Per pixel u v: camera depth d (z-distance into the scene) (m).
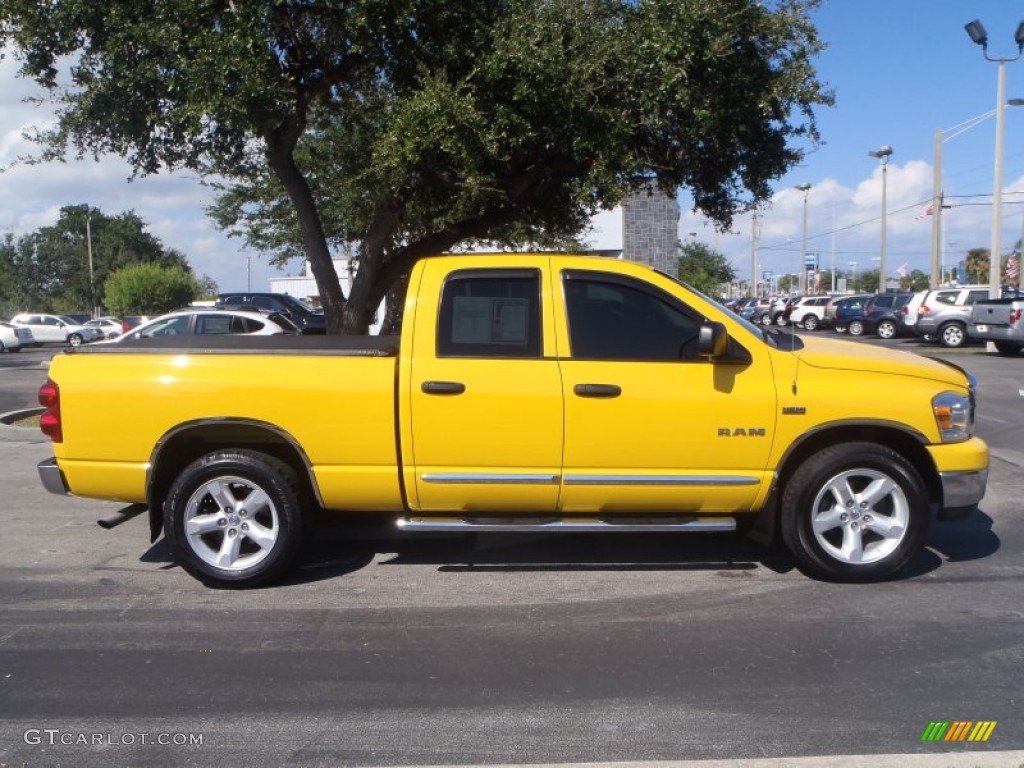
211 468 5.71
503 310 5.69
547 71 8.50
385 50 9.03
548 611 5.42
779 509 5.88
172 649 4.89
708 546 6.71
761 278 92.19
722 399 5.56
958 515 5.81
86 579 6.08
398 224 11.12
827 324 40.62
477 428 5.54
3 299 74.81
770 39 9.41
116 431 5.64
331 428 5.59
